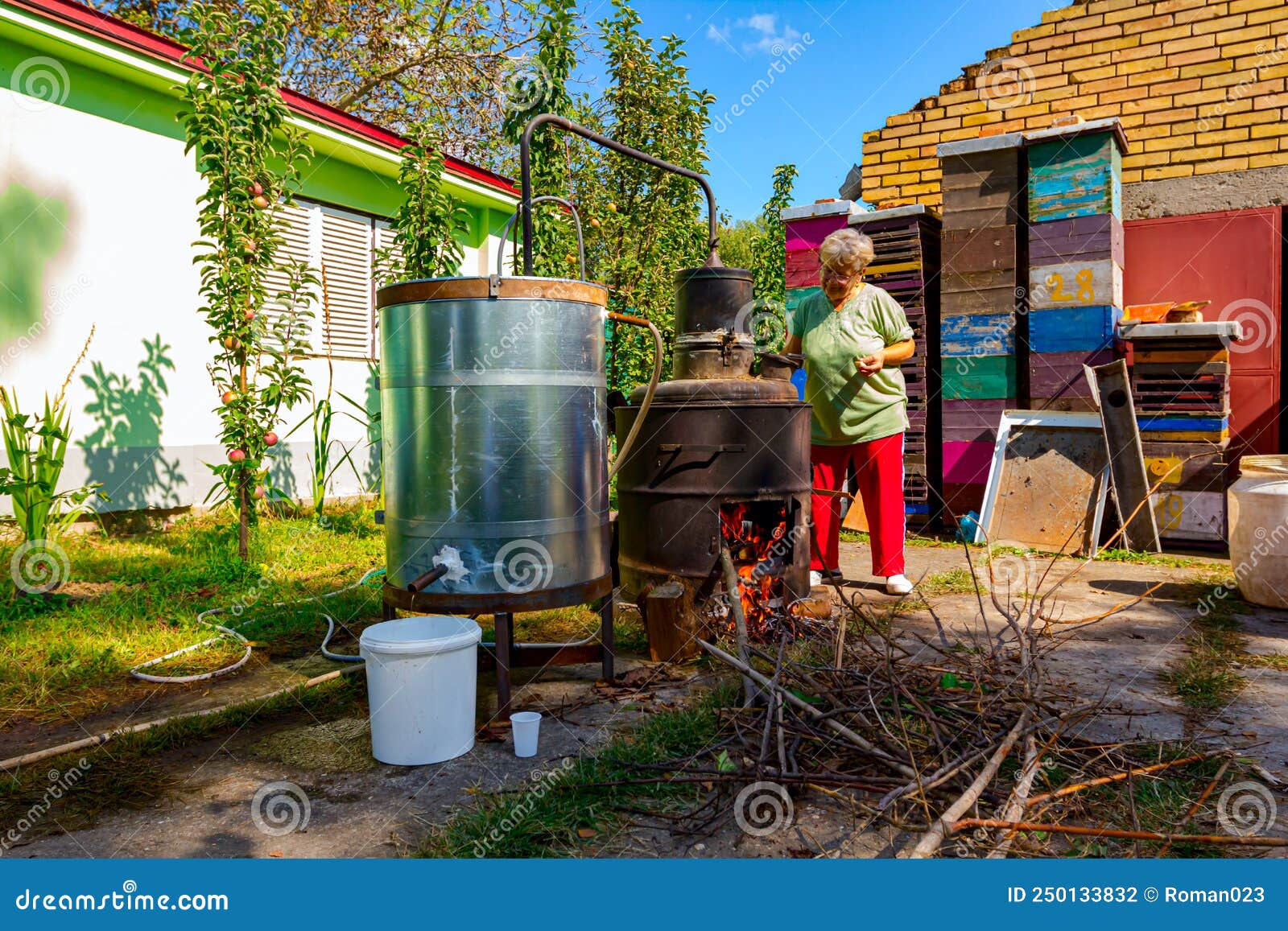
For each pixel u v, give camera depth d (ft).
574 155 31.32
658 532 13.51
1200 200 24.06
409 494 10.40
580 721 10.30
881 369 15.75
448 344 10.05
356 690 11.44
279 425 25.84
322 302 28.30
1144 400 21.70
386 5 46.34
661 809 7.89
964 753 8.42
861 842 7.32
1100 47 25.40
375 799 8.27
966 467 24.04
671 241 32.60
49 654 12.25
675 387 13.38
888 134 28.99
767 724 8.71
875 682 9.93
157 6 41.81
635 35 32.48
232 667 12.13
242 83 19.04
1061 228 22.48
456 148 48.47
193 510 23.22
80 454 20.45
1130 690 10.92
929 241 26.02
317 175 28.02
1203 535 20.98
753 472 13.17
